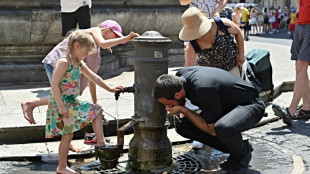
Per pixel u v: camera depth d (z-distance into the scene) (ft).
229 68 14.89
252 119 12.36
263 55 21.30
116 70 27.71
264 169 13.89
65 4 21.67
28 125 16.06
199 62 15.23
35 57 25.31
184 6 30.17
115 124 16.87
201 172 13.51
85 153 14.96
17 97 20.99
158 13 28.55
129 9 27.32
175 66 29.45
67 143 13.30
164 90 11.75
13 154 14.80
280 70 28.89
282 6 149.69
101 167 13.87
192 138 13.62
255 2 153.38
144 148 13.53
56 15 24.57
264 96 21.66
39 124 16.17
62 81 13.05
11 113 17.88
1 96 21.21
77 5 21.58
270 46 45.37
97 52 15.44
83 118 13.20
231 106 12.50
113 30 14.99
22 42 24.63
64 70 12.87
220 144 13.35
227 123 11.86
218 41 14.44
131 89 13.43
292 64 31.71
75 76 13.16
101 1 26.66
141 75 13.24
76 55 13.03
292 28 75.00
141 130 13.66
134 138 13.98
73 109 13.17
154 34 13.14
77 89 13.34
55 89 12.81
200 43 14.62
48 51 25.57
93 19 25.64
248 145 13.24
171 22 29.45
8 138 16.01
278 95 23.98
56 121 13.14
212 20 14.61
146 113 13.30
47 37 24.91
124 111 18.10
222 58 14.61
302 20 18.52
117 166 14.05
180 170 13.64
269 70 21.68
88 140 15.92
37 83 24.68
